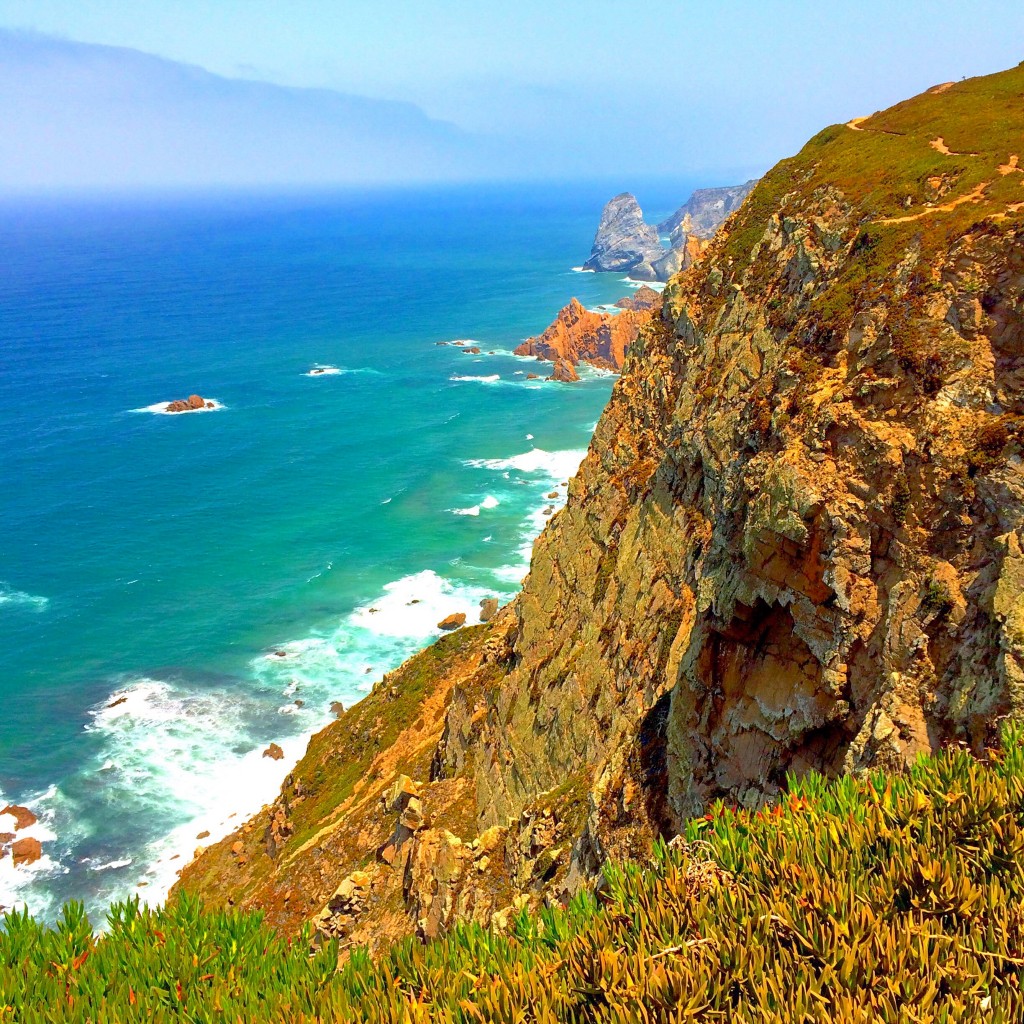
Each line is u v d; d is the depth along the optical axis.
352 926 37.62
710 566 25.58
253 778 72.56
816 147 39.88
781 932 11.01
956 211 23.50
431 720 60.19
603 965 10.96
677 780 23.97
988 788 12.37
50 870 63.34
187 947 14.74
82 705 81.75
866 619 19.06
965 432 18.44
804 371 24.25
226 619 96.19
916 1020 8.96
